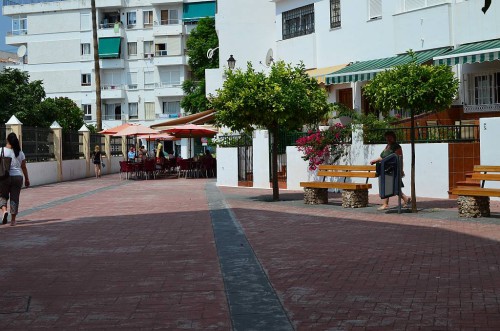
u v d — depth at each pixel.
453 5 22.70
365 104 26.64
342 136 21.19
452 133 18.50
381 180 14.66
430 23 23.34
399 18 24.53
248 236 11.80
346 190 16.38
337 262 8.95
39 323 6.34
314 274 8.23
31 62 73.12
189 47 60.88
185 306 6.81
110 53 70.88
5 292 7.72
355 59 27.03
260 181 25.62
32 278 8.51
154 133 38.22
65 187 29.41
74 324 6.27
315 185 17.30
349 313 6.32
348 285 7.54
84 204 19.86
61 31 72.12
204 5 70.19
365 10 26.36
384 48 25.48
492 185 16.58
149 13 71.31
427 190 18.80
